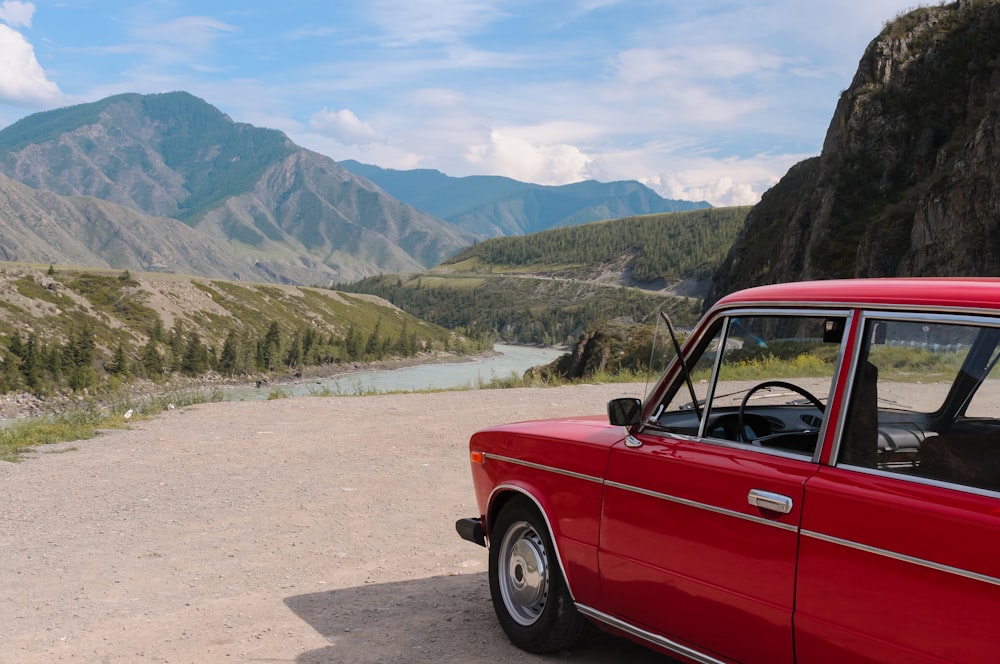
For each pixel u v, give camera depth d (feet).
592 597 13.53
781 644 10.38
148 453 37.19
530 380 71.87
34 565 21.26
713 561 11.23
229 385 610.24
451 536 23.93
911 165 188.55
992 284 9.52
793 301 11.34
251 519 25.89
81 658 15.12
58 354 547.90
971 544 8.41
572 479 13.85
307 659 14.98
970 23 196.13
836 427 10.22
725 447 11.60
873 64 205.46
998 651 8.12
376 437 41.19
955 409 9.40
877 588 9.23
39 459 35.86
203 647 15.64
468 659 14.79
